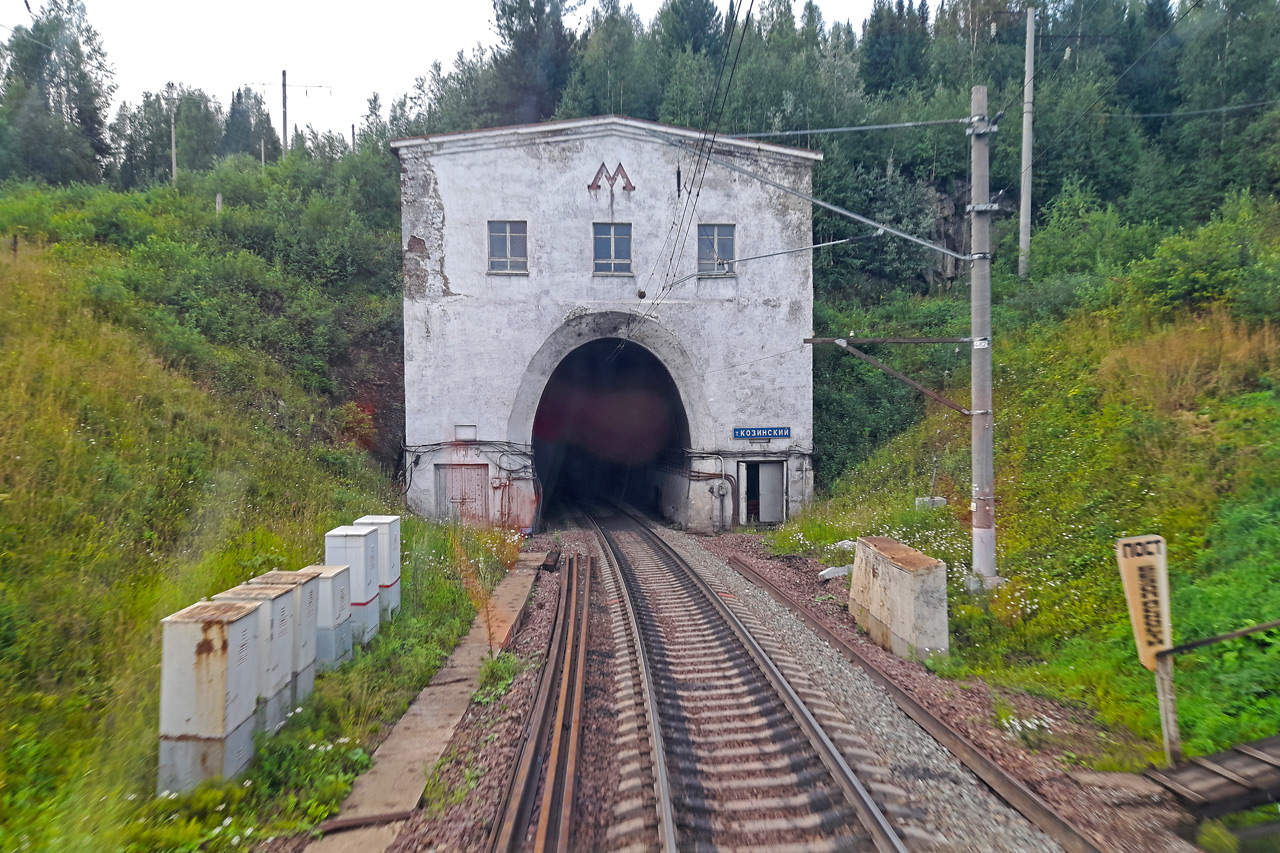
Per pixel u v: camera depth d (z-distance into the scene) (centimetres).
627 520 2589
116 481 978
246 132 5531
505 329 2056
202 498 1090
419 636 946
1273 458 974
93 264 1895
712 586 1343
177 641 530
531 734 662
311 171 3198
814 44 4022
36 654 651
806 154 2138
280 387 1798
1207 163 2595
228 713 534
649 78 3572
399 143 1998
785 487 2172
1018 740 666
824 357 2420
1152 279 1661
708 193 2131
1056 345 1831
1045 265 2383
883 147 3075
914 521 1450
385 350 2259
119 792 513
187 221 2442
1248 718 629
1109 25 3662
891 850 476
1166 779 563
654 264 2109
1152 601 605
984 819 530
